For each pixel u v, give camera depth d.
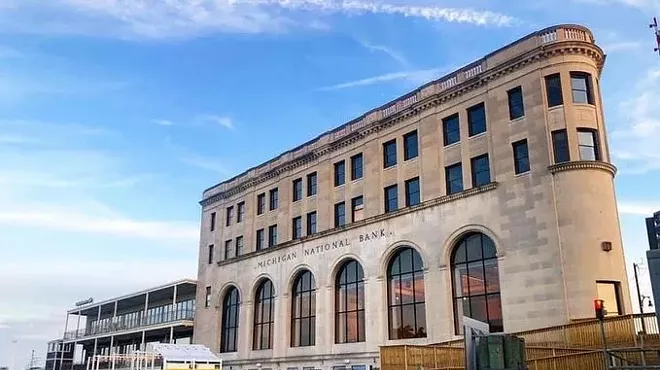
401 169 41.50
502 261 33.78
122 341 77.81
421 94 41.31
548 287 31.36
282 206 51.75
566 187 32.09
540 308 31.39
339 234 44.78
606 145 33.91
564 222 31.62
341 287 44.38
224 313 56.38
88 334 78.94
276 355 47.66
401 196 40.97
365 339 40.72
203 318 58.12
